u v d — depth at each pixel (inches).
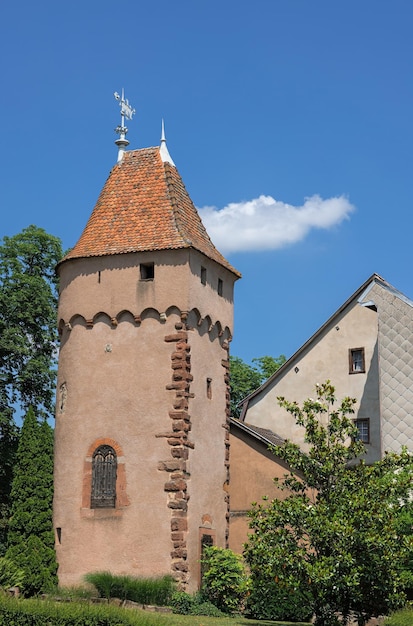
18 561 1167.0
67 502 1189.1
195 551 1155.9
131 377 1195.9
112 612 864.9
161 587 1089.4
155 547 1131.3
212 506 1216.8
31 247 1643.7
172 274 1203.2
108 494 1170.0
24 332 1612.9
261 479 1344.7
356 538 888.9
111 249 1233.4
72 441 1206.9
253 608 1119.0
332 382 1541.6
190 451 1170.6
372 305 1341.0
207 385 1243.8
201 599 1119.0
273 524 949.8
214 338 1278.3
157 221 1254.3
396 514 949.2
